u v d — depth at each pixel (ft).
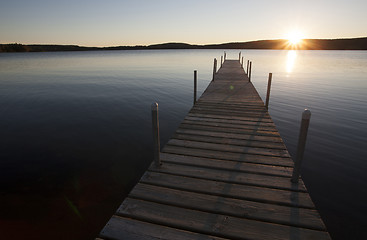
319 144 26.12
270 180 11.32
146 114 41.52
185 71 123.54
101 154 24.11
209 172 12.10
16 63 198.29
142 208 9.27
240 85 42.50
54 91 64.85
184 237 7.84
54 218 13.91
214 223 8.48
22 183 17.98
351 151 24.16
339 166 21.13
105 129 32.68
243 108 25.94
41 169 20.49
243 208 9.29
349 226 13.85
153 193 10.27
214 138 16.97
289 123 34.68
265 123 20.52
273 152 14.56
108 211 14.70
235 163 13.09
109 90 67.21
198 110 25.20
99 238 7.90
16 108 44.96
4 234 12.46
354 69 123.24
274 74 105.09
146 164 21.98
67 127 33.37
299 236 7.89
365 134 29.09
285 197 9.98
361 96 53.72
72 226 13.26
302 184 10.91
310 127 32.04
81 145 26.53
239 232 8.07
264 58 266.77
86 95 59.26
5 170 20.10
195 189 10.55
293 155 24.09
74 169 20.63
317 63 175.63
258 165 12.87
